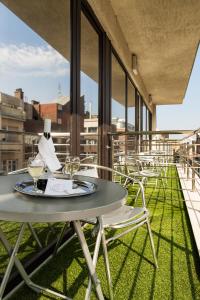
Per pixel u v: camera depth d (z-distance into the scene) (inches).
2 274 60.9
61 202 36.9
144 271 68.2
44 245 78.4
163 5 138.4
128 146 221.3
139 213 68.1
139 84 271.1
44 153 57.6
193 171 160.7
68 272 67.7
